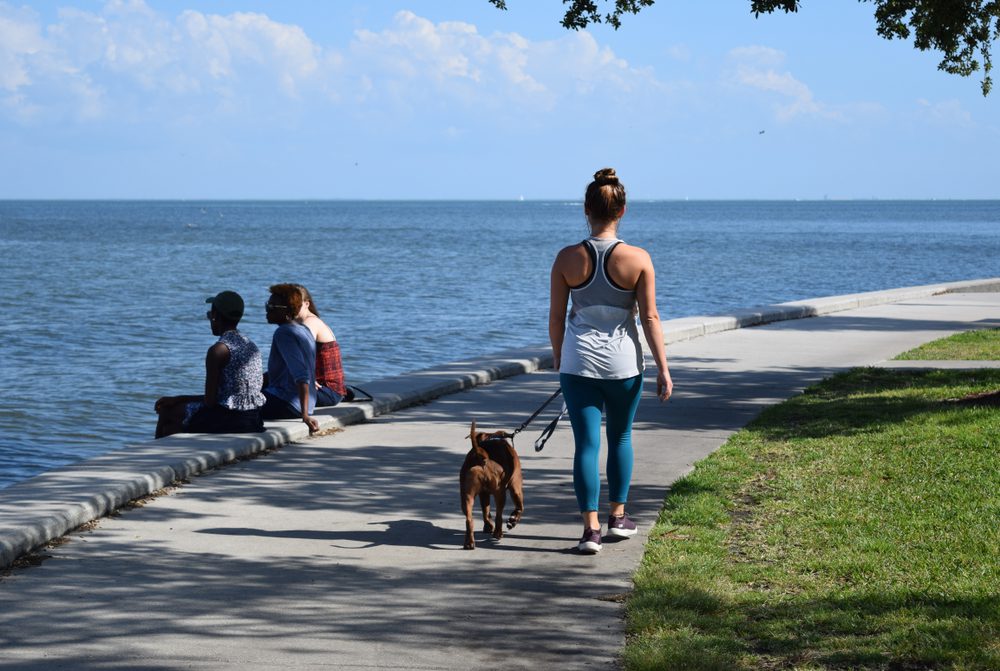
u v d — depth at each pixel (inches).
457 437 494.6
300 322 524.1
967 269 2748.5
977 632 241.8
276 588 286.0
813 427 499.2
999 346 813.2
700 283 2219.5
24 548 308.5
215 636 250.7
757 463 430.0
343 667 233.3
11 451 666.2
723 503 368.2
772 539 323.3
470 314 1534.2
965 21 686.5
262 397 476.4
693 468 427.2
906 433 470.6
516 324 1412.4
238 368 465.4
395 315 1510.8
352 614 266.7
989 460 412.2
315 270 2551.7
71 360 1049.5
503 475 328.8
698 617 259.0
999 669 223.1
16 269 2486.5
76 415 780.0
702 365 737.0
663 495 387.5
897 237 5418.3
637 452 460.1
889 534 323.9
